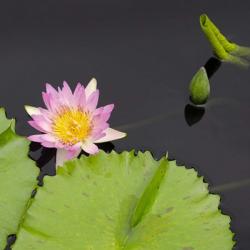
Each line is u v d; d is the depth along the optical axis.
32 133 2.00
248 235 1.91
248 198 1.95
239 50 2.09
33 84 2.06
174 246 1.86
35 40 2.11
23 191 1.89
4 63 2.08
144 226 1.87
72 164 1.91
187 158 1.99
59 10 2.15
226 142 2.01
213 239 1.87
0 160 1.91
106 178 1.90
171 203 1.89
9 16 2.13
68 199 1.88
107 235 1.86
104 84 2.06
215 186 1.96
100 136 1.95
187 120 2.03
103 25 2.13
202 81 2.01
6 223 1.87
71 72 2.08
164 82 2.07
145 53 2.10
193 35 2.12
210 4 2.15
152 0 2.16
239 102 2.04
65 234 1.86
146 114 2.03
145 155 1.92
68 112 1.96
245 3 2.15
